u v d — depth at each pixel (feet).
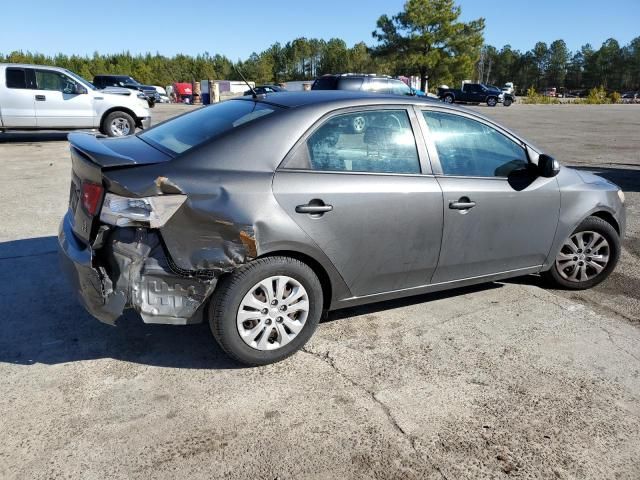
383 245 10.89
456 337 11.77
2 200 22.25
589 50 360.69
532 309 13.33
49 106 38.40
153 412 8.91
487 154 12.41
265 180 9.67
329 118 10.55
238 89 143.23
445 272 12.07
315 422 8.82
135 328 11.66
